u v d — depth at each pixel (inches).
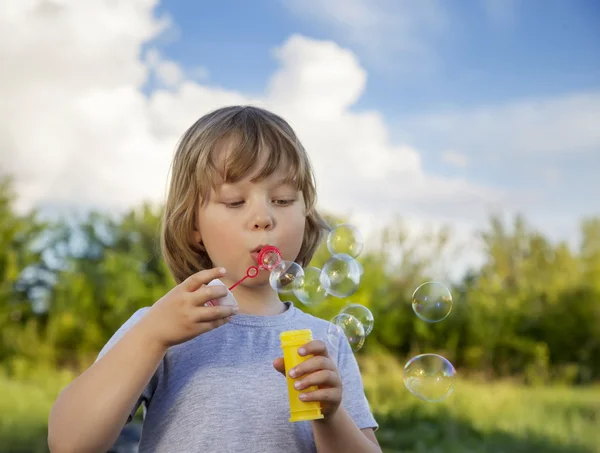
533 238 312.2
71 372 264.8
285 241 58.5
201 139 60.9
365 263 292.4
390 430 221.0
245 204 58.3
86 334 270.7
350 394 61.1
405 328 287.0
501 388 258.4
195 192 60.1
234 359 57.3
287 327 60.8
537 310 295.9
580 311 293.0
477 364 284.2
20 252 284.8
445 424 222.5
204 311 49.8
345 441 52.4
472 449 201.6
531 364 283.9
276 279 56.4
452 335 285.7
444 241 304.2
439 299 75.4
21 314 277.7
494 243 311.0
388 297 290.8
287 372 50.2
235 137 59.5
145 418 57.0
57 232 295.7
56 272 288.8
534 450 202.5
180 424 54.6
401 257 300.4
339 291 68.2
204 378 56.1
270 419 55.3
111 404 49.4
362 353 282.0
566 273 303.3
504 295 293.7
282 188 59.4
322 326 63.8
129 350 50.4
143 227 299.9
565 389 269.7
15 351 266.4
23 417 217.2
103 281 282.4
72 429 49.6
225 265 58.7
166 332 50.2
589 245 310.5
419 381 69.5
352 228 77.8
